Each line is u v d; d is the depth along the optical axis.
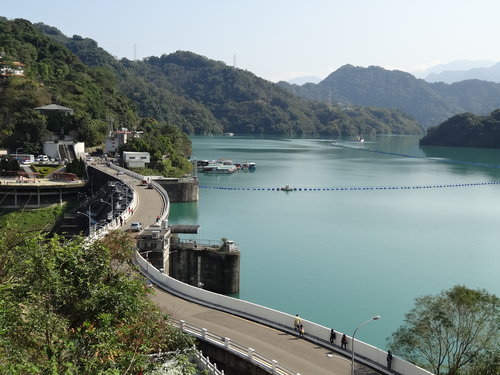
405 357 60.88
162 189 154.75
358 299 98.19
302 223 161.62
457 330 57.66
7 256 41.72
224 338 58.56
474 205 199.62
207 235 142.75
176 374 37.06
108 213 131.75
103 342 33.47
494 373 52.84
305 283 106.25
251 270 113.88
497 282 109.56
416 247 136.00
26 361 29.69
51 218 165.25
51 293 38.38
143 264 83.06
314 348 59.94
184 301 71.81
